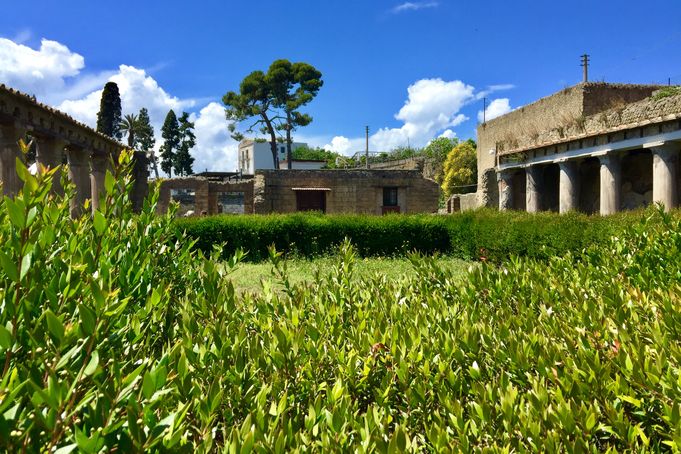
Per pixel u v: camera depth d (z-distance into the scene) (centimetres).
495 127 3008
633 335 217
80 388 119
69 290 153
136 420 101
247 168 8219
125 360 159
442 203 4662
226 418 162
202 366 185
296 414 175
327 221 1459
